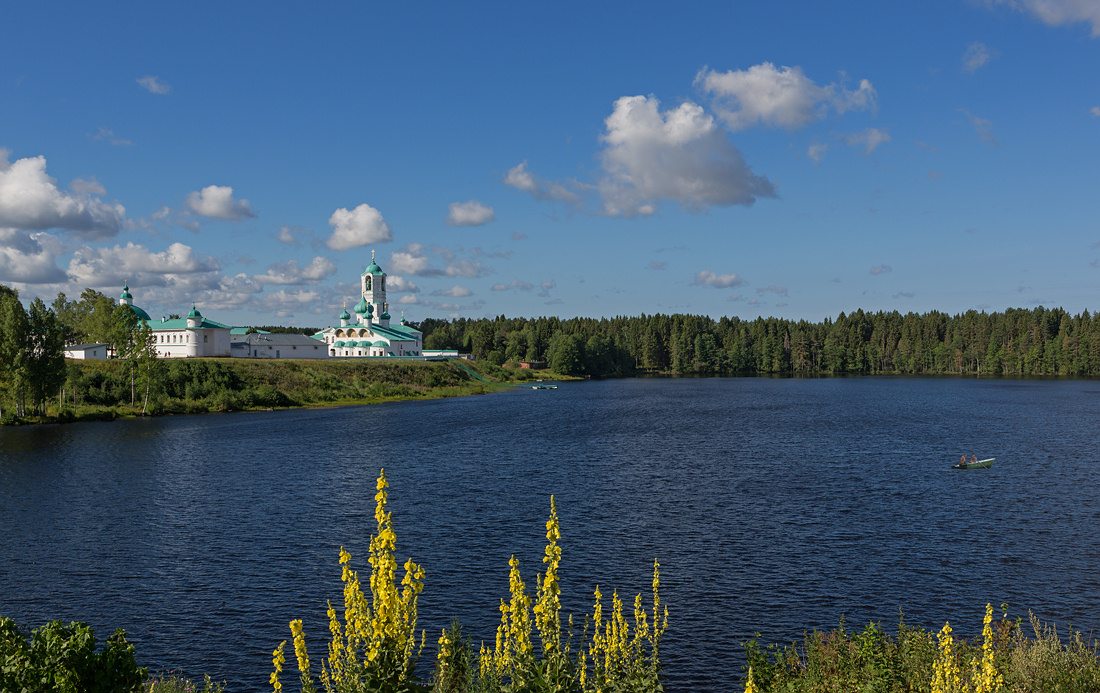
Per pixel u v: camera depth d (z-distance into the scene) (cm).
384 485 1238
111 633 3095
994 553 4069
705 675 2709
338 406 13425
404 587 1224
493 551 4141
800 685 2214
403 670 1180
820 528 4572
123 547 4247
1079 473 6400
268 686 2662
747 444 8319
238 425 10194
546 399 15712
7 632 1730
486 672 1575
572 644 2844
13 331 10062
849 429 9750
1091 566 3847
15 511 5091
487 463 7038
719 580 3656
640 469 6675
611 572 3781
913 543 4259
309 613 3300
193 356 17588
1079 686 1986
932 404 13912
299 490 5759
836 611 3278
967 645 2500
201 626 3164
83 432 9375
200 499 5441
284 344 19462
